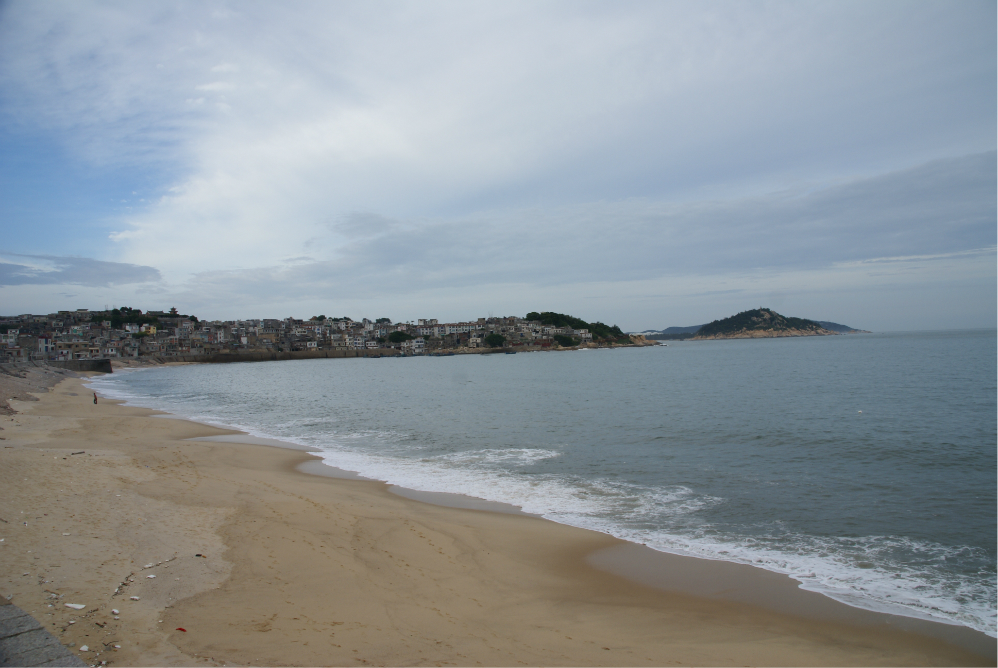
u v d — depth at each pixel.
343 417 36.81
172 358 175.50
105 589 7.89
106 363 113.06
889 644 7.90
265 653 6.52
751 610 8.98
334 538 11.30
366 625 7.62
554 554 11.41
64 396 50.34
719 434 27.00
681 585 9.95
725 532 12.92
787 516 14.12
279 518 12.38
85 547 9.45
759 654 7.53
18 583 7.69
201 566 9.21
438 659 6.79
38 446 20.52
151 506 12.56
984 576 10.31
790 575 10.43
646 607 9.03
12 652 5.55
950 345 144.38
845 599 9.41
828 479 18.02
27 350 123.44
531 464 20.83
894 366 74.50
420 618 8.05
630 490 16.84
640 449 23.67
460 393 55.81
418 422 33.75
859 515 14.17
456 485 17.50
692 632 8.16
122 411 39.12
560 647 7.46
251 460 20.91
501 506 15.10
